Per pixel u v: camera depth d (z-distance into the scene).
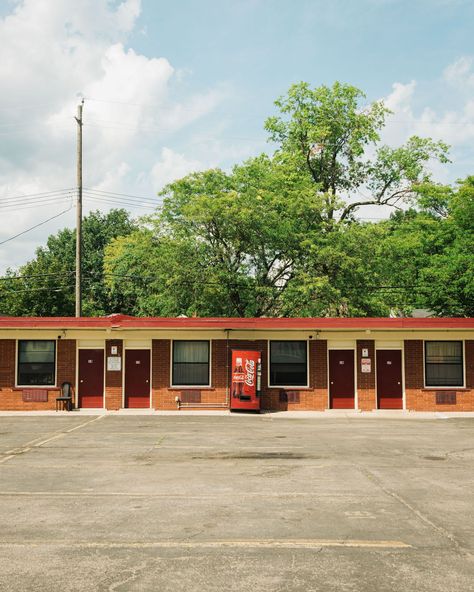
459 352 29.78
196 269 38.88
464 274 38.53
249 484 13.27
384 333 29.56
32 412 28.81
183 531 9.84
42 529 9.98
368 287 42.31
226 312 40.41
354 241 40.19
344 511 11.05
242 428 23.20
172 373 29.75
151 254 40.94
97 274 72.62
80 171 39.00
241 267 40.50
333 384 29.83
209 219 38.06
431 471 14.76
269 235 39.25
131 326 28.66
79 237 38.16
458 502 11.70
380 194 52.72
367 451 17.80
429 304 42.41
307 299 38.84
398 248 42.66
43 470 14.86
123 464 15.66
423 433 21.89
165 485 13.19
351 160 51.19
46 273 64.00
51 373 29.80
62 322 28.91
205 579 7.79
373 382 29.53
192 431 22.25
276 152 50.50
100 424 24.34
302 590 7.43
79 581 7.72
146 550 8.92
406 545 9.15
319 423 25.03
